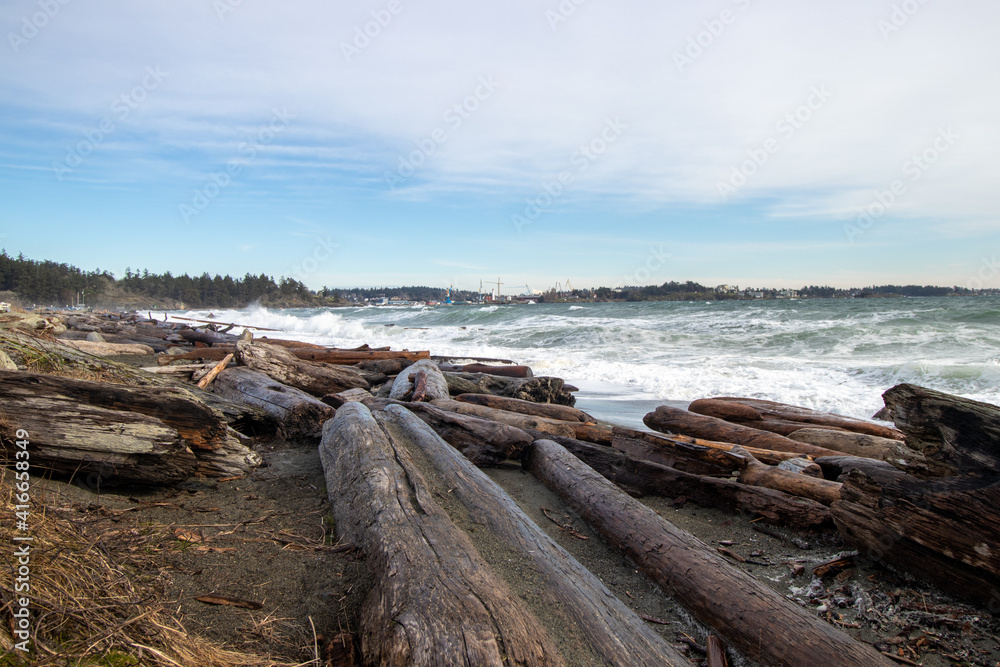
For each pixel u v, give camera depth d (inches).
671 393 409.4
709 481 180.1
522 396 368.2
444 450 178.9
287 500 161.2
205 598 99.6
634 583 129.5
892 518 127.1
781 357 555.2
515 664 79.7
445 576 98.5
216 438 176.2
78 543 92.6
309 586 109.4
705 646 106.1
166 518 134.8
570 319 1100.5
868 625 114.0
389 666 80.3
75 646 68.6
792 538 155.6
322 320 1079.0
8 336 186.1
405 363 486.3
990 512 111.8
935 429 122.2
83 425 135.6
